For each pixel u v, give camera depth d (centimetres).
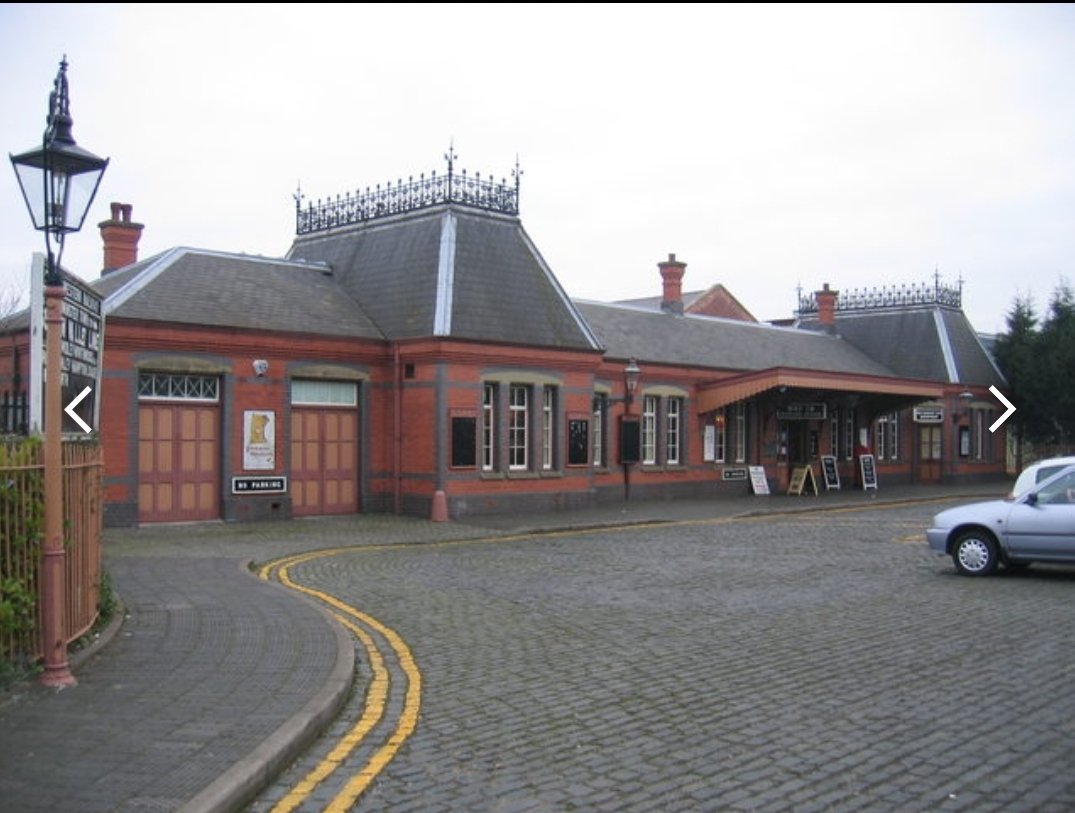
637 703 783
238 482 2161
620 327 3200
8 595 758
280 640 949
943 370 4144
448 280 2409
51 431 784
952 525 1488
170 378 2094
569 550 1834
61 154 784
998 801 572
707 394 3169
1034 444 4588
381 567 1591
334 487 2352
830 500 3161
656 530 2244
